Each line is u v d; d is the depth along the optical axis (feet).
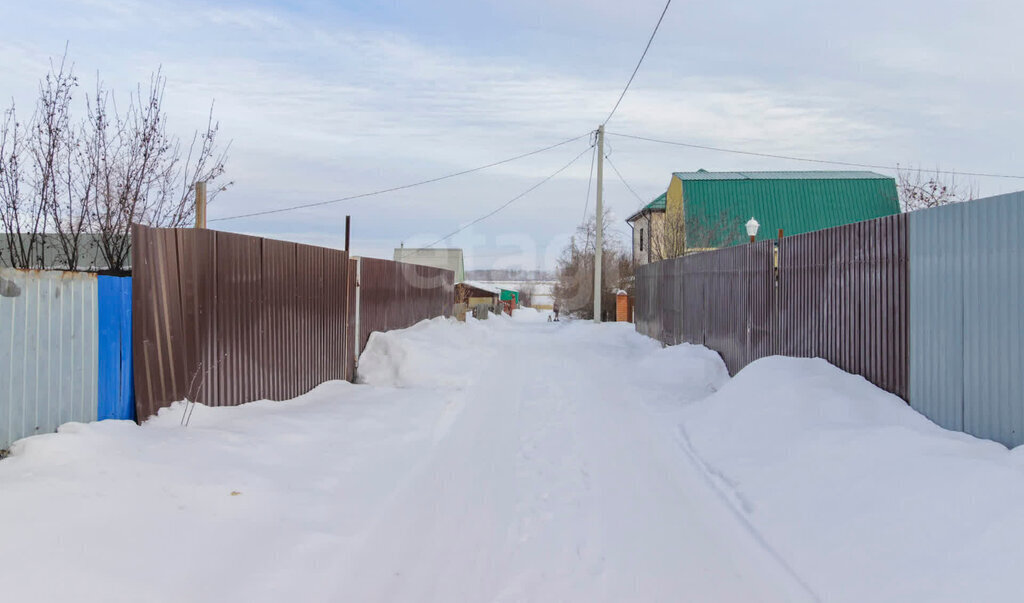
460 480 16.40
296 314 25.30
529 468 17.52
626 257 132.26
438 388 29.94
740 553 11.98
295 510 13.32
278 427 18.84
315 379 27.14
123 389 15.85
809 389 18.51
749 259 28.86
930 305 15.44
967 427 14.08
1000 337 13.07
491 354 46.06
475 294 143.23
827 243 21.20
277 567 10.84
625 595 10.32
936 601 9.07
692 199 85.66
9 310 12.87
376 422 21.68
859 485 12.65
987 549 9.36
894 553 10.37
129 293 16.08
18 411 13.03
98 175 22.12
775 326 25.72
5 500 10.37
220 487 13.29
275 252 23.41
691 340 39.32
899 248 16.84
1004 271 12.94
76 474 11.94
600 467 17.63
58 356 13.97
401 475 16.69
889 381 17.34
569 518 13.74
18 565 8.87
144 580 9.53
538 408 26.11
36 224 20.79
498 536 12.76
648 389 29.68
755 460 16.24
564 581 10.83
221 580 10.11
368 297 34.17
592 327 69.72
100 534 10.28
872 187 86.07
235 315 20.65
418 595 10.30
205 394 18.99
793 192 85.97
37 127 20.80
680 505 14.60
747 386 21.49
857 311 19.17
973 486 10.75
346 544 12.15
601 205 74.08
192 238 18.39
